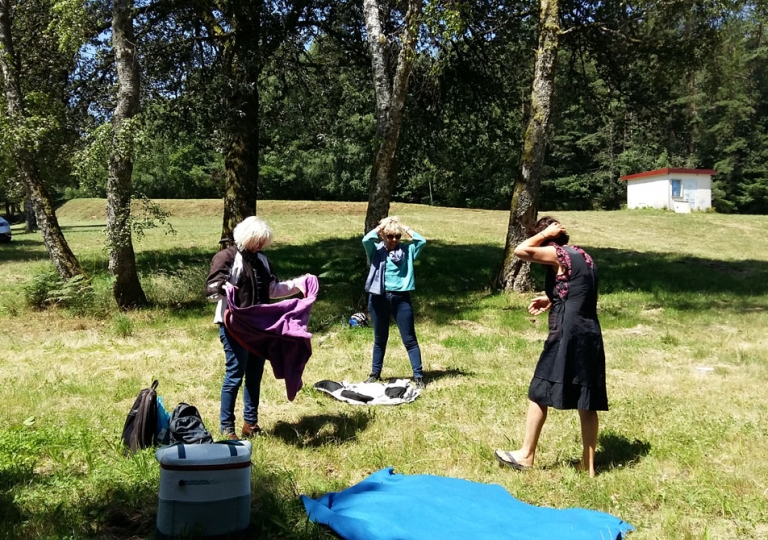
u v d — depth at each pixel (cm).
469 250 2131
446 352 891
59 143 1358
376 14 1152
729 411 629
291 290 547
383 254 703
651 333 1052
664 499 427
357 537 352
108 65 1505
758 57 4591
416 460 498
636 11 1514
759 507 412
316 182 5619
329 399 655
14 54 1237
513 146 1869
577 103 1886
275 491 425
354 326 1038
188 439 482
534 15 1611
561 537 357
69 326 1038
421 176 2100
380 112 1130
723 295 1430
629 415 609
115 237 1105
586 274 461
